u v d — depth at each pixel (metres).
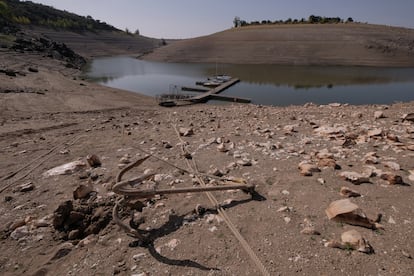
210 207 4.77
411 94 29.08
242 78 43.12
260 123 11.20
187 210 4.73
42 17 121.00
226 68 57.41
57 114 15.70
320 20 112.81
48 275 3.61
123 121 13.42
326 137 8.26
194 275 3.38
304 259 3.47
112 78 43.75
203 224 4.32
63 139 9.65
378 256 3.43
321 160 6.07
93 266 3.66
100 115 15.68
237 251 3.71
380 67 55.19
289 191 5.07
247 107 19.23
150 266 3.57
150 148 8.16
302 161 6.23
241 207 4.69
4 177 6.49
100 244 4.08
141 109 19.30
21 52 50.00
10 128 11.45
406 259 3.36
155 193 4.50
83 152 8.13
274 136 8.79
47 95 21.55
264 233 4.01
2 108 16.34
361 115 11.57
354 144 7.44
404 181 5.14
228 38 85.12
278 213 4.43
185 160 6.93
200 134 9.62
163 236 4.13
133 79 43.03
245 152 7.25
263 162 6.50
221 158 6.97
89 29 134.50
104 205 4.95
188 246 3.87
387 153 6.64
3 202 5.37
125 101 23.17
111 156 7.61
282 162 6.42
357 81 38.56
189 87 33.59
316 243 3.72
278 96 29.17
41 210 5.05
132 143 8.86
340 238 3.78
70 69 49.84
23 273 3.69
